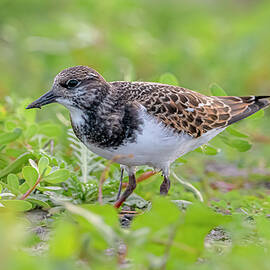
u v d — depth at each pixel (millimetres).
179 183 11617
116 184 10750
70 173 9906
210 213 7180
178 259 7207
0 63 21359
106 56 20328
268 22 23172
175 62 20844
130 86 9922
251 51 21500
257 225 8391
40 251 7969
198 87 19438
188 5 30438
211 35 24422
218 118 10609
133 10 25688
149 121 9484
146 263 6773
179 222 7098
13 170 10289
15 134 10727
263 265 6961
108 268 6883
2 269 6430
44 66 20375
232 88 19828
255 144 15867
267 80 20578
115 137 9508
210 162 14398
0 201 9055
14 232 7141
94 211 7410
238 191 12164
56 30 21656
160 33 26266
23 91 18797
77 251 6996
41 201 9633
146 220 7426
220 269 6957
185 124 9977
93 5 24812
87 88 9570
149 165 10117
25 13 25734
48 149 11633
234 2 31406
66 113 13844
